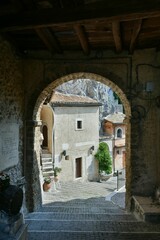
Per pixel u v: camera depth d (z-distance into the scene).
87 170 19.00
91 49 7.51
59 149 16.91
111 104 25.09
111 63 7.59
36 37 6.57
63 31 6.18
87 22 4.75
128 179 7.80
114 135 22.28
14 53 6.75
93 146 19.45
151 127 7.51
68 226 6.09
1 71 5.75
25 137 7.57
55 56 7.67
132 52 7.39
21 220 4.55
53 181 13.81
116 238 5.31
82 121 18.53
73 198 10.59
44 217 6.96
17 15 4.84
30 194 7.53
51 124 16.48
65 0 4.49
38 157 8.45
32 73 7.66
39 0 4.57
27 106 7.62
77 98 18.56
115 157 22.12
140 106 7.52
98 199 10.30
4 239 4.02
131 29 6.00
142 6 4.39
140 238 5.32
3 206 4.29
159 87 7.46
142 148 7.52
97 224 6.25
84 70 7.63
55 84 8.09
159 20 5.48
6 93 6.09
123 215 7.14
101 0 4.56
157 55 7.45
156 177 7.48
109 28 5.99
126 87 7.55
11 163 6.44
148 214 6.25
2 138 5.82
